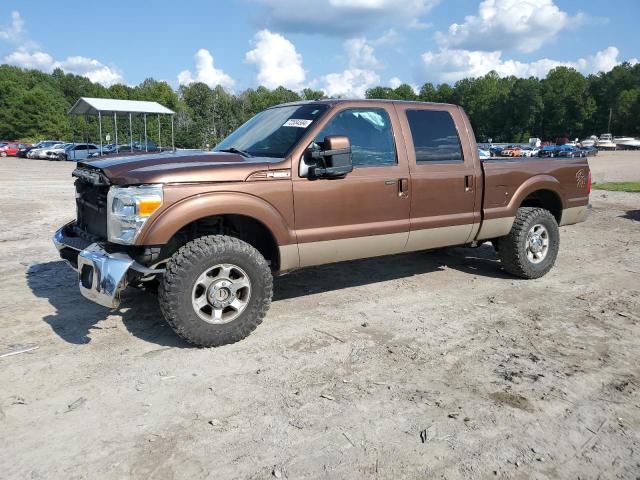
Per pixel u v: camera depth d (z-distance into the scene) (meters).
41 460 2.73
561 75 119.12
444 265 6.86
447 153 5.42
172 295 3.87
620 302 5.41
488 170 5.65
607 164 38.88
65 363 3.82
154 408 3.24
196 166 4.03
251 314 4.18
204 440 2.92
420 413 3.22
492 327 4.67
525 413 3.25
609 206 12.98
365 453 2.83
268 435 2.98
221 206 4.01
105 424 3.06
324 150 4.39
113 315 4.77
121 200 3.78
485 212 5.66
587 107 114.12
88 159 4.67
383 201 4.90
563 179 6.40
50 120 80.94
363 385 3.56
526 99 117.25
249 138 5.07
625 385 3.63
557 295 5.63
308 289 5.72
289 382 3.59
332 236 4.63
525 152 51.22
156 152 5.00
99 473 2.64
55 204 12.30
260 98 122.19
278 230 4.32
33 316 4.73
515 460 2.79
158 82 120.88
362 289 5.76
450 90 141.38
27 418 3.11
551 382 3.65
